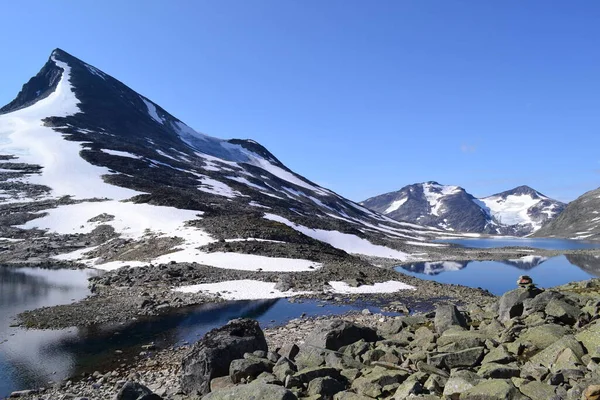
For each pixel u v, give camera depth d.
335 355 15.48
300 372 13.53
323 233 110.50
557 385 10.67
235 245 57.44
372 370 13.77
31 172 110.62
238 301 36.66
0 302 35.59
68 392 17.02
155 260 53.25
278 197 164.25
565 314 16.30
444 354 13.88
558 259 108.25
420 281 49.41
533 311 18.09
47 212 83.81
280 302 36.56
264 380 13.23
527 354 13.57
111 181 108.38
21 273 52.34
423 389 11.55
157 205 86.19
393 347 15.88
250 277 44.78
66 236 72.69
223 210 97.88
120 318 30.59
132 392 12.73
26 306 34.03
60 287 42.72
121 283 42.69
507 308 19.66
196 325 28.77
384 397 11.90
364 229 175.38
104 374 19.22
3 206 86.56
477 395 10.35
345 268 51.38
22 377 18.92
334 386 12.68
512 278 66.19
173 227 70.69
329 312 33.06
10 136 144.75
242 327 17.69
